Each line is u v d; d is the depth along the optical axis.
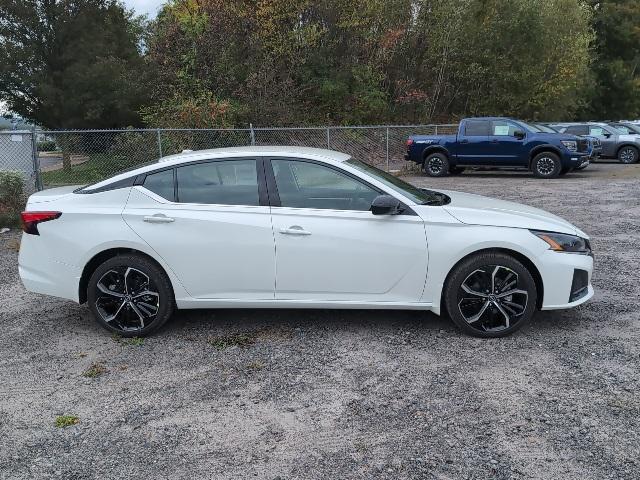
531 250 4.51
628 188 13.99
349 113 22.58
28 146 11.45
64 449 3.22
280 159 4.75
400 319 5.09
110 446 3.24
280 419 3.48
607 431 3.24
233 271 4.66
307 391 3.82
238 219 4.62
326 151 5.18
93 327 5.10
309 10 21.03
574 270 4.59
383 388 3.83
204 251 4.64
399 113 24.58
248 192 4.71
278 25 20.08
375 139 18.73
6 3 20.59
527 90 25.48
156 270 4.72
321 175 4.71
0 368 4.30
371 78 22.92
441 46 24.12
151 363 4.32
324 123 21.39
